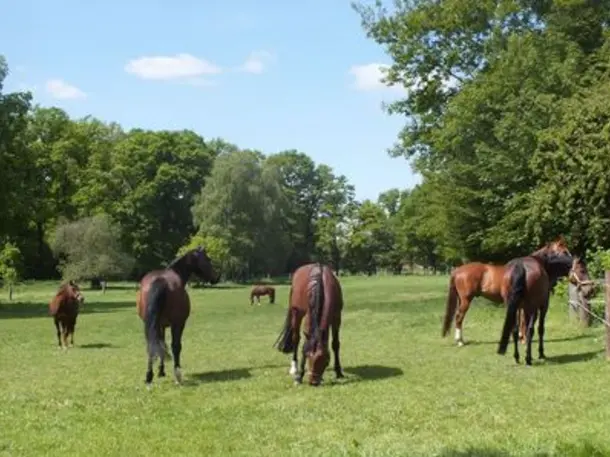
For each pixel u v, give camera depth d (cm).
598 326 2012
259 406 1180
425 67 3869
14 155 4922
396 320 2752
